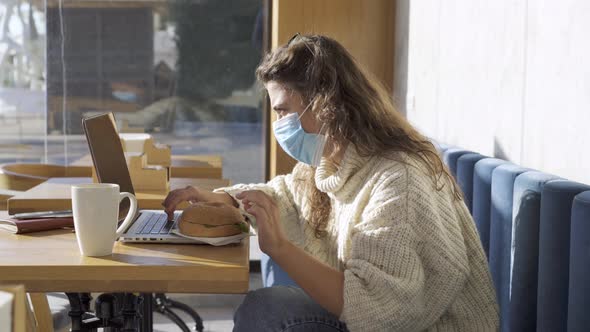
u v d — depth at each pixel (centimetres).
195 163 299
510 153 215
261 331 131
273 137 418
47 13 432
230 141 445
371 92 139
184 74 440
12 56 433
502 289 167
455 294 125
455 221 129
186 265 115
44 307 181
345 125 133
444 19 299
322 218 161
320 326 130
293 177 181
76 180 242
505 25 221
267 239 122
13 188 297
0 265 112
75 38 435
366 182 134
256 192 125
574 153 167
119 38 436
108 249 121
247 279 115
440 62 306
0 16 431
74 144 440
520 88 207
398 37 396
